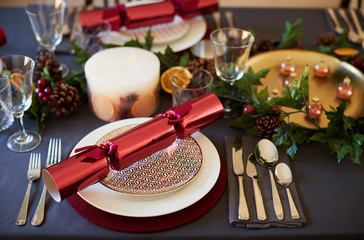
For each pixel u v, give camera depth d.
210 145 0.85
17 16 1.39
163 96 1.05
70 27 1.31
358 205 0.77
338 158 0.84
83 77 1.04
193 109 0.84
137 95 0.91
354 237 0.72
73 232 0.71
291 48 1.20
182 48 1.18
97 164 0.72
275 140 0.86
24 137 0.90
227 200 0.78
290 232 0.72
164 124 0.79
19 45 1.23
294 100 0.85
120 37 1.24
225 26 1.35
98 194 0.74
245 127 0.93
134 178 0.75
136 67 0.95
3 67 0.85
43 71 1.04
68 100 0.95
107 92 0.90
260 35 1.31
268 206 0.75
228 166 0.83
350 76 1.07
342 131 0.86
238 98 0.99
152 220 0.73
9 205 0.75
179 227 0.72
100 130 0.88
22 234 0.70
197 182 0.77
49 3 1.20
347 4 1.86
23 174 0.82
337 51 1.15
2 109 0.92
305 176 0.83
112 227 0.71
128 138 0.76
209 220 0.74
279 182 0.79
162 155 0.80
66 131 0.93
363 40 1.26
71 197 0.76
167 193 0.75
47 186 0.72
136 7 1.25
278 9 1.47
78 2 2.51
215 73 1.05
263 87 1.04
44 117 0.96
